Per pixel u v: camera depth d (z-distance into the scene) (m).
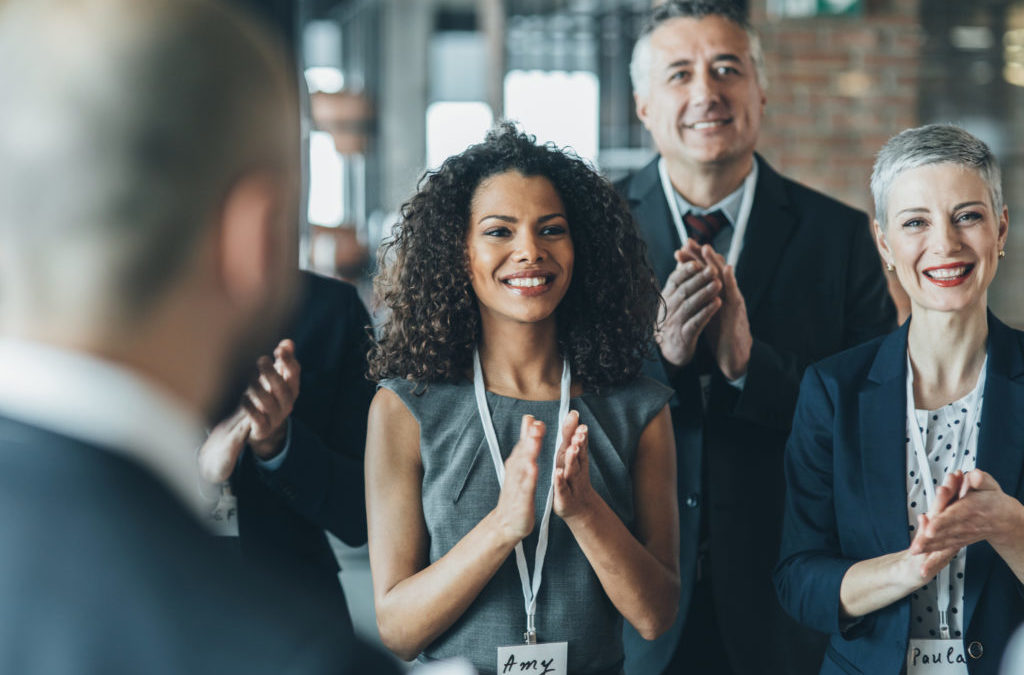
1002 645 1.57
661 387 1.77
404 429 1.68
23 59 0.51
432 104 13.06
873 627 1.62
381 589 1.61
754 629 2.14
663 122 2.39
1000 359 1.65
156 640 0.46
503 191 1.68
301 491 1.90
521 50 7.11
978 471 1.47
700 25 2.37
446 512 1.63
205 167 0.52
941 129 1.66
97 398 0.50
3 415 0.49
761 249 2.34
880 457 1.66
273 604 0.49
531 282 1.64
